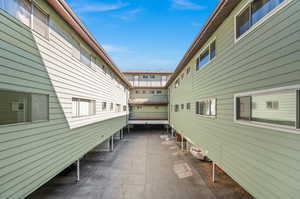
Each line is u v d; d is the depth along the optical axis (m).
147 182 7.06
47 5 4.61
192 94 9.47
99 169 8.53
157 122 21.30
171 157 10.62
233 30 4.88
